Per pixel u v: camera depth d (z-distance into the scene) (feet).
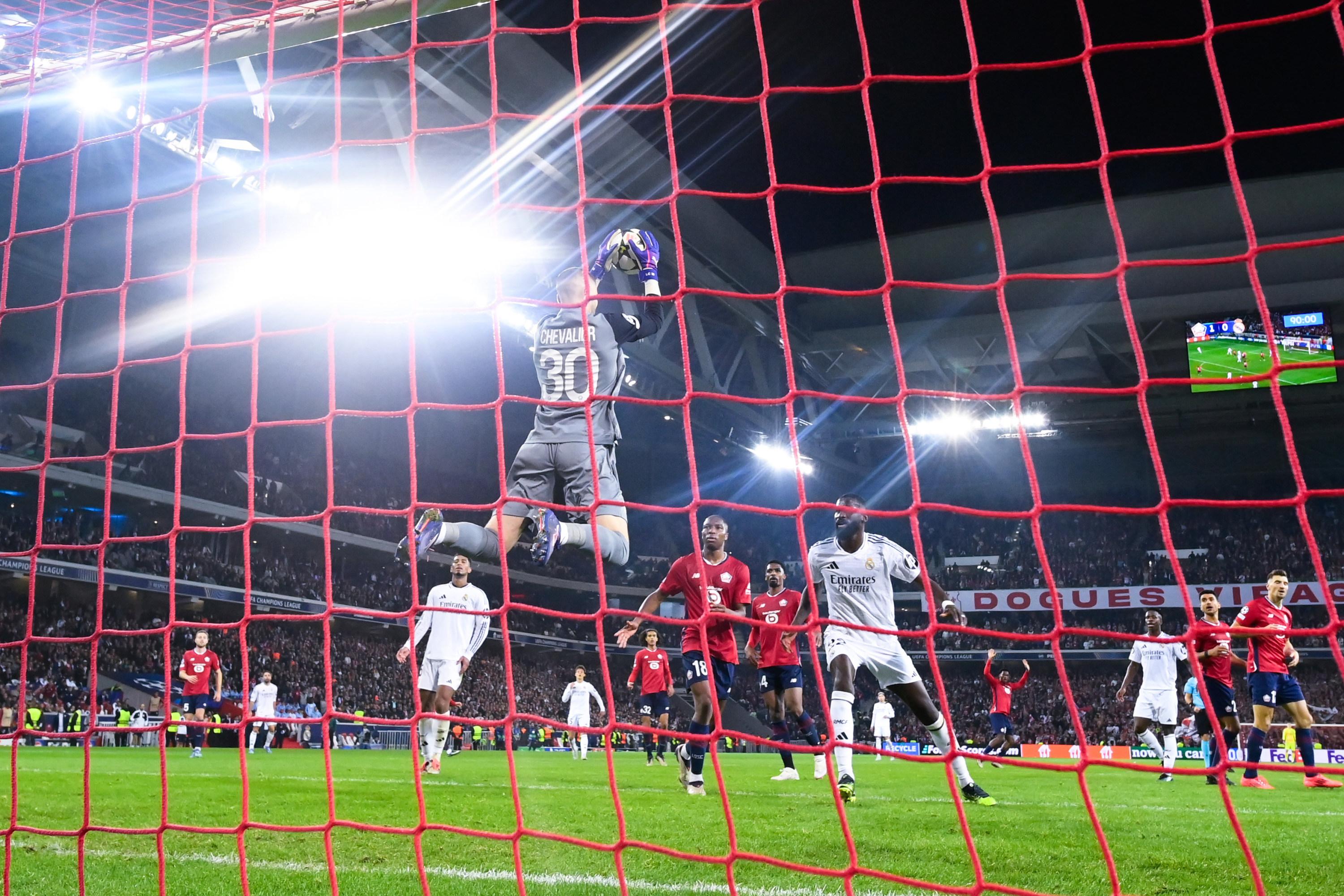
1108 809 20.39
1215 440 133.18
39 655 83.76
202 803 20.18
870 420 134.72
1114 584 126.21
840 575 21.50
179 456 14.67
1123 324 108.37
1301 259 97.45
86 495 91.76
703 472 144.36
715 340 113.09
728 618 11.48
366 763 41.29
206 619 103.91
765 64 14.06
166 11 19.19
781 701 30.04
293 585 106.22
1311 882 12.24
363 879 12.55
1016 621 126.52
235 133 64.03
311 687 96.22
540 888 11.86
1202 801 23.54
